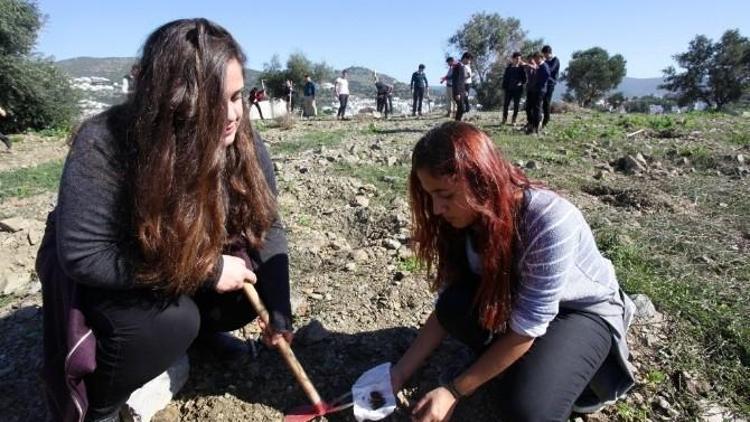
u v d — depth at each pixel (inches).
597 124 375.9
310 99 757.3
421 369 88.9
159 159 55.7
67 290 64.0
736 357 89.7
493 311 66.0
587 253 69.5
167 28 56.0
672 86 1866.4
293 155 276.7
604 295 71.0
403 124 470.0
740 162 224.5
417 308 106.7
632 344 93.8
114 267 61.0
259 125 505.7
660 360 89.9
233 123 61.9
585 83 1990.7
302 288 117.0
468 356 90.5
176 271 61.3
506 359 66.7
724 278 117.9
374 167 234.8
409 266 123.0
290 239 145.4
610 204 179.0
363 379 79.0
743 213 163.5
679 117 412.8
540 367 66.8
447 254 74.0
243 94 62.2
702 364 88.6
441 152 58.5
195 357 92.2
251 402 82.6
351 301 110.1
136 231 59.9
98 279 60.9
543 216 62.3
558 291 63.3
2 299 119.0
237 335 98.6
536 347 69.0
